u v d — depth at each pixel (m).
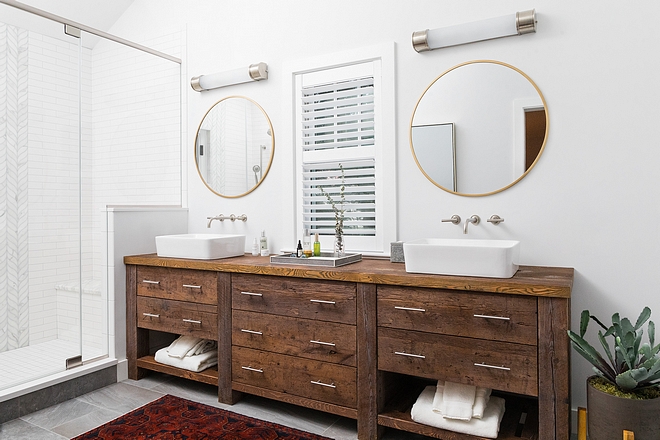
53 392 2.43
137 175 3.50
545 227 2.19
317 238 2.50
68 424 2.21
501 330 1.76
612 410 1.59
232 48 3.15
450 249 1.90
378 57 2.56
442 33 2.32
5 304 2.40
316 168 2.83
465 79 2.35
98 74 3.56
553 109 2.16
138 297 2.81
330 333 2.13
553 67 2.16
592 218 2.09
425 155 2.45
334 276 2.08
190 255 2.65
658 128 1.96
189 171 3.35
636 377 1.55
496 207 2.29
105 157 3.56
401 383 2.29
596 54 2.07
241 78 3.01
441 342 1.87
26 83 2.55
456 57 2.38
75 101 2.78
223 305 2.45
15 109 2.49
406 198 2.52
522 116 2.22
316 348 2.17
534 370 1.71
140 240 2.98
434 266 1.94
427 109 2.44
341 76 2.71
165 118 3.41
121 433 2.10
